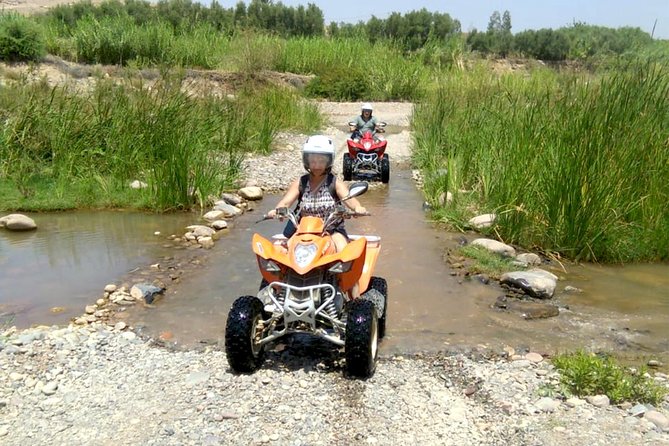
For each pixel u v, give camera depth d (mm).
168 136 11070
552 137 8930
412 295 6734
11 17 23281
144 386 4816
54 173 11023
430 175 11367
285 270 4930
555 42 33062
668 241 8148
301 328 4973
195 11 37188
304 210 5617
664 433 4203
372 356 4953
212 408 4488
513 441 4125
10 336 5590
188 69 24516
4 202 9984
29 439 4141
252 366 4965
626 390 4672
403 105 26875
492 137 10961
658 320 6293
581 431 4223
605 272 7754
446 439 4152
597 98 8742
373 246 5621
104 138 11523
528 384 4895
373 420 4367
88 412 4457
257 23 41281
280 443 4082
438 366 5203
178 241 8555
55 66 22312
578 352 5145
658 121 8664
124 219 9617
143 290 6645
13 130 11219
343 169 12812
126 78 14328
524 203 8648
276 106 18672
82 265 7598
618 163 8203
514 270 7492
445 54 30969
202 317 6121
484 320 6164
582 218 8055
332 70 28656
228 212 9984
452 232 9078
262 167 13172
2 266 7523
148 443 4078
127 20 26734
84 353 5340
